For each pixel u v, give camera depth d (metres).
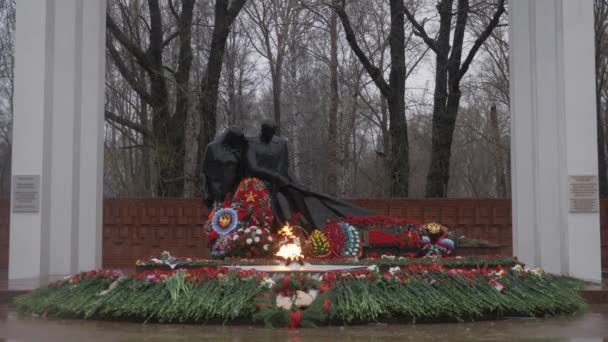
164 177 21.77
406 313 7.35
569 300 8.41
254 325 7.21
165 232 18.61
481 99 30.64
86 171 14.35
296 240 10.65
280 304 7.13
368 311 7.16
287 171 12.22
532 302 7.96
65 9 13.93
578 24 12.92
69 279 8.49
